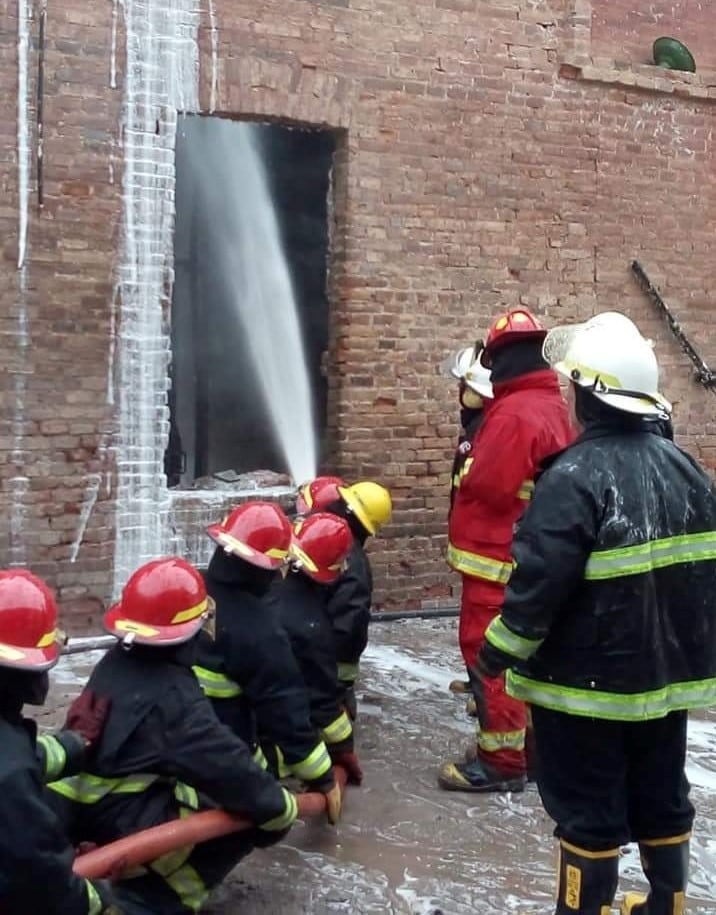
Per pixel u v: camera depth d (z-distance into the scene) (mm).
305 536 4055
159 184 6543
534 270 7855
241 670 3479
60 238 6297
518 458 4363
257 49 6773
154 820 2957
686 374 8562
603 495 2908
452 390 7605
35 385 6289
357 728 5297
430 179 7430
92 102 6332
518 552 2922
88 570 6488
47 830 2389
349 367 7246
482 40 7547
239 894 3570
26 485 6297
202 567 6789
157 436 6617
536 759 3104
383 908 3521
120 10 6371
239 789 2969
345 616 4379
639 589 2887
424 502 7590
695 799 4555
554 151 7879
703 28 8617
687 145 8438
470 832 4148
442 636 7133
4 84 6121
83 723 2957
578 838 2980
